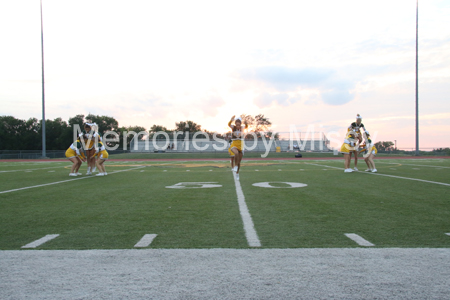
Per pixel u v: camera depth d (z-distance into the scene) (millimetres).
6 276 2541
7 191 7828
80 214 5027
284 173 12977
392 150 41094
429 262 2777
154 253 3057
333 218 4625
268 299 2146
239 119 10594
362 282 2393
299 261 2814
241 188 8133
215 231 3906
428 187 8227
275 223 4320
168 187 8453
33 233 3881
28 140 59406
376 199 6363
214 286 2340
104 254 3037
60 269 2676
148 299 2156
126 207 5613
